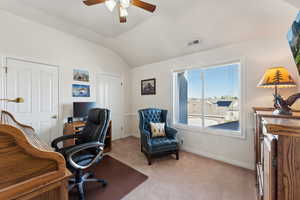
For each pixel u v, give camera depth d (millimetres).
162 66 3572
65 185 610
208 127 2830
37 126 2648
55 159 579
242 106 2324
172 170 2236
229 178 2004
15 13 2352
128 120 4367
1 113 1125
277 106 1362
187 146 3082
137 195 1664
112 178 2012
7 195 465
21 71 2471
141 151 2938
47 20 2543
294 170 642
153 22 2529
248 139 2279
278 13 1793
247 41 2266
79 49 3230
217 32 2346
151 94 3840
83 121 3062
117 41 3418
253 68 2219
